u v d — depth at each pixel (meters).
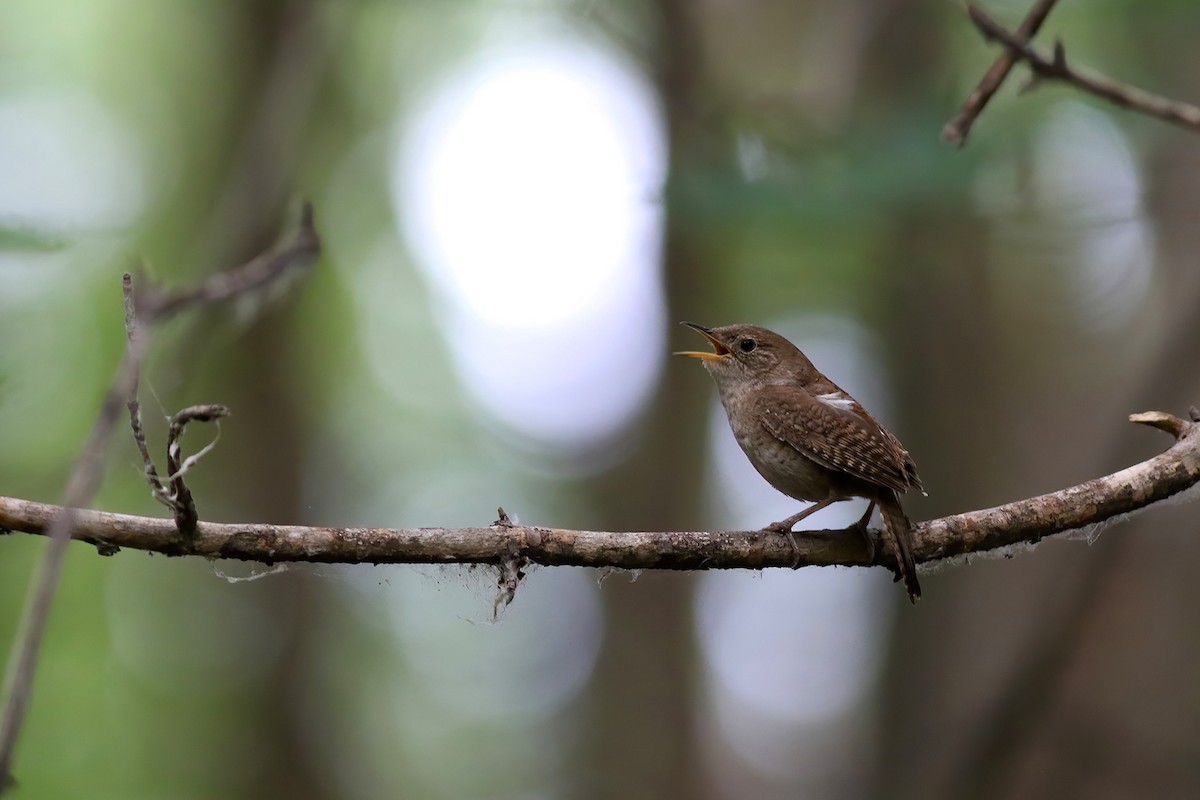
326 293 19.22
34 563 12.88
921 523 5.99
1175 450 6.01
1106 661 11.41
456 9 14.66
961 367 13.68
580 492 18.16
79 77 18.03
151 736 16.11
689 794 14.17
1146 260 15.20
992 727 9.69
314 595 16.11
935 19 12.94
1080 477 13.99
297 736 15.67
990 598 12.70
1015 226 9.75
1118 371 15.08
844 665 19.28
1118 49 11.27
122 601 16.48
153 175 17.30
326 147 17.33
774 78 14.95
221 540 4.91
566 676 18.19
